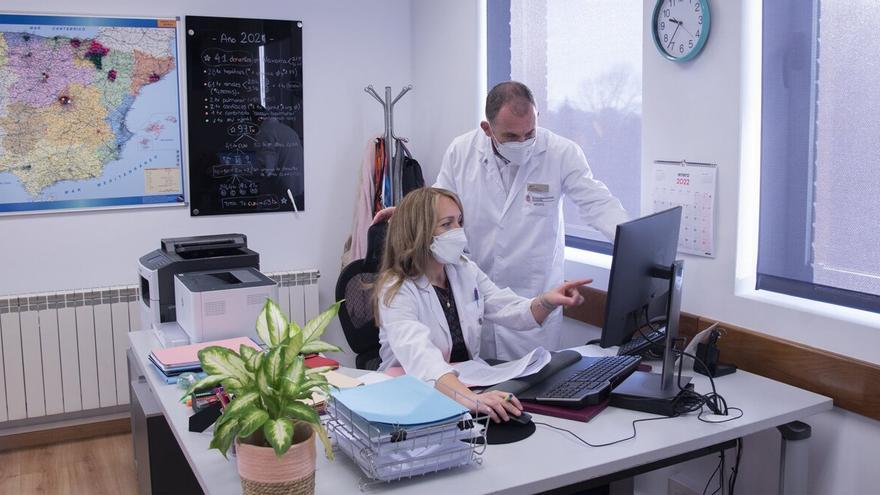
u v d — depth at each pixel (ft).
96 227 13.35
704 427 6.69
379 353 9.19
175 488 8.54
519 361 7.63
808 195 8.09
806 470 7.32
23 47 12.51
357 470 5.85
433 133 14.76
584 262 11.17
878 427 7.32
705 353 8.13
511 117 8.78
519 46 12.57
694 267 9.06
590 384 7.19
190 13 13.55
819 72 7.86
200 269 9.80
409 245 7.89
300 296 14.64
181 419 6.93
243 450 5.05
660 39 9.15
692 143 8.94
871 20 7.36
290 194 14.62
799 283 8.28
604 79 10.93
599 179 11.23
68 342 13.00
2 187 12.66
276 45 14.20
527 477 5.71
